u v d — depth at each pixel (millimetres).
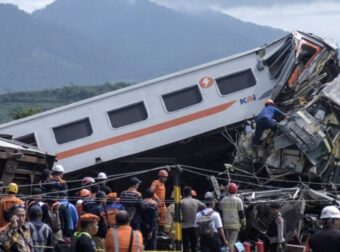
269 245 32406
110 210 26828
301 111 37438
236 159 38781
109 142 41312
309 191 34812
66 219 27031
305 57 41156
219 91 41438
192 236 29844
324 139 37000
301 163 37531
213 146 42219
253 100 41281
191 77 41594
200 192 42969
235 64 41562
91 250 20000
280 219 31562
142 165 42062
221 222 29172
